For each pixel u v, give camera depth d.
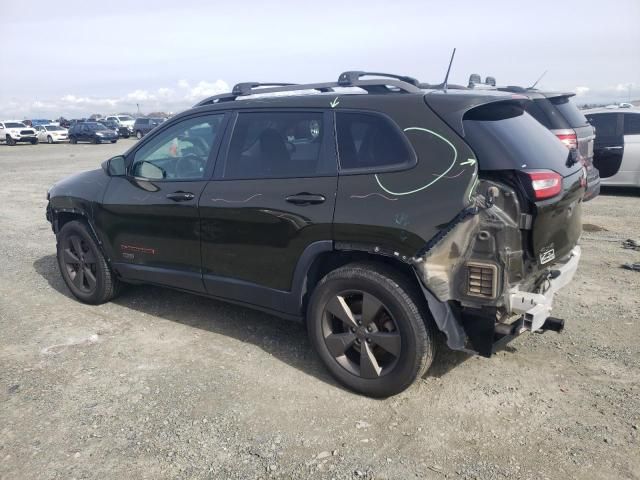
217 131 4.25
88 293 5.27
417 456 2.96
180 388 3.70
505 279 3.08
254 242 3.91
